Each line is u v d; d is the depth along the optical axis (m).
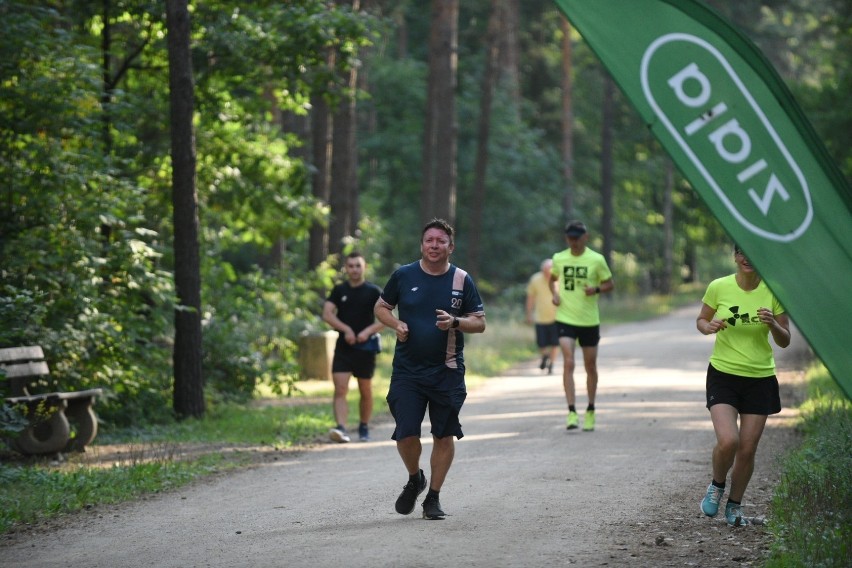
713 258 94.25
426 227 9.10
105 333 15.95
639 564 7.66
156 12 19.92
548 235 59.62
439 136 36.44
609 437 14.66
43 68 16.56
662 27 5.54
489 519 9.30
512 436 15.02
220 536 8.95
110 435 15.89
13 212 16.27
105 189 16.92
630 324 47.03
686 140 5.52
